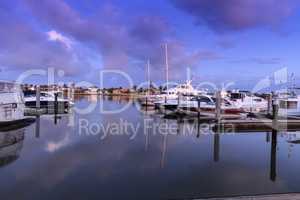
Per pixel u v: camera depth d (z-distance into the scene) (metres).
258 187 7.27
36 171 8.16
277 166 9.20
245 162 9.65
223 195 6.64
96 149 11.05
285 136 14.98
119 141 12.76
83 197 6.41
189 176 8.02
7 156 9.75
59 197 6.40
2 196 6.42
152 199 6.35
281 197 5.23
